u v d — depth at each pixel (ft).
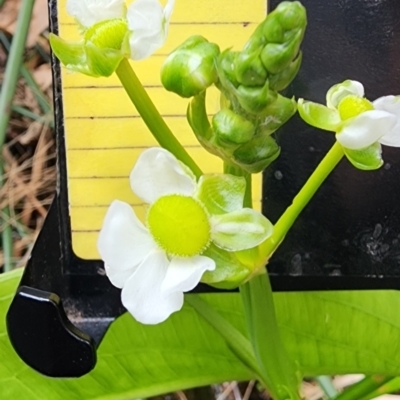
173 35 0.46
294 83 0.47
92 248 0.49
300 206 0.36
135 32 0.34
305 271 0.50
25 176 0.78
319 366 0.49
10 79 0.69
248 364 0.43
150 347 0.49
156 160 0.33
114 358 0.48
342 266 0.49
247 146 0.31
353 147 0.33
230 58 0.30
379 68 0.47
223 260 0.34
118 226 0.33
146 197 0.33
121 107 0.47
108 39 0.34
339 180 0.49
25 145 0.79
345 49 0.47
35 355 0.43
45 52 0.81
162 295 0.32
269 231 0.33
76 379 0.47
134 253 0.33
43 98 0.77
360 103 0.34
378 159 0.33
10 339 0.43
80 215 0.49
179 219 0.33
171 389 0.48
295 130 0.48
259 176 0.48
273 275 0.50
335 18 0.47
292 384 0.42
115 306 0.50
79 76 0.47
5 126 0.70
